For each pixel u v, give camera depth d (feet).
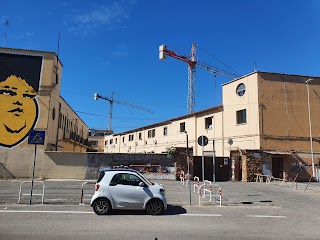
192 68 212.23
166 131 142.72
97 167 81.25
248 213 38.81
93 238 25.18
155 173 82.89
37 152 80.07
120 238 25.34
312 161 92.38
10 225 29.30
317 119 95.86
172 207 41.75
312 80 96.12
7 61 83.41
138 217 34.73
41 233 26.53
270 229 29.96
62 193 52.85
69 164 80.53
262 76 93.20
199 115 118.73
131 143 179.93
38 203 42.42
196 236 26.50
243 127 95.50
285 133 92.12
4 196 48.14
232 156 95.09
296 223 33.22
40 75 84.23
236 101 99.50
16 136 80.33
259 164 87.92
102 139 282.77
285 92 94.32
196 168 88.48
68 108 118.11
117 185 36.45
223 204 45.21
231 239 25.71
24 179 76.33
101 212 35.65
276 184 78.79
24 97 82.48
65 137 113.50
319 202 49.06
